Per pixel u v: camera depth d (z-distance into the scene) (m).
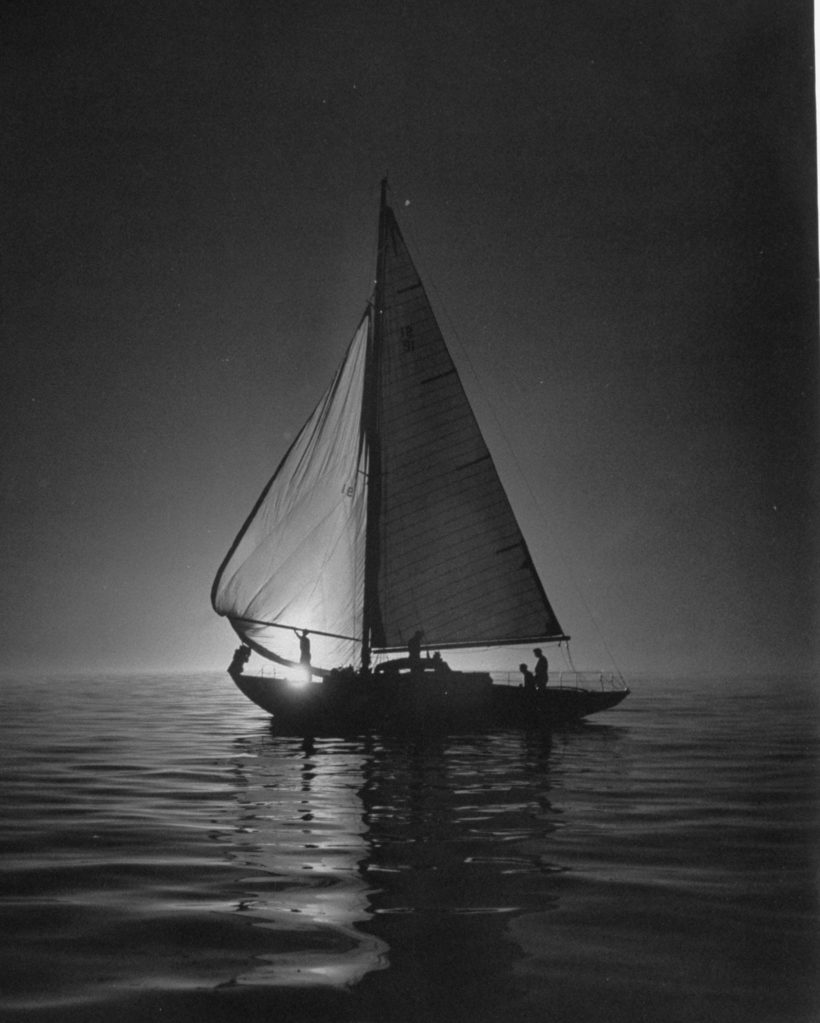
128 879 6.38
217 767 12.28
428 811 8.95
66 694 27.70
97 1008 4.31
